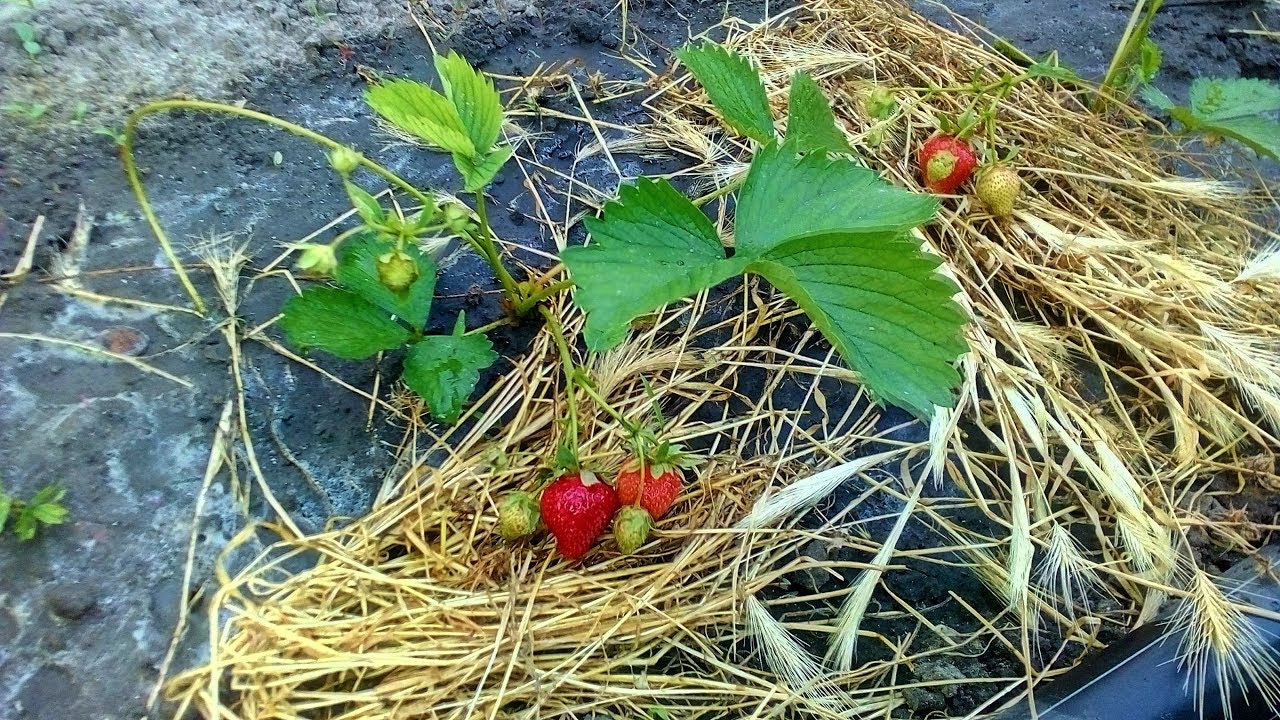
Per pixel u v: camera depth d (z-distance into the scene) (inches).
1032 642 14.0
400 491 14.1
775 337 16.4
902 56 21.0
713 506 14.2
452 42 19.6
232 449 14.0
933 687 13.5
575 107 19.0
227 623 12.5
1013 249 18.0
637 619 13.1
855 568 14.4
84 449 13.6
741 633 13.4
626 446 14.6
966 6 23.4
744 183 13.0
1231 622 13.1
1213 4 23.9
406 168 17.5
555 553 13.5
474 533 13.5
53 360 14.2
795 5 22.0
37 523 12.9
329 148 17.4
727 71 15.3
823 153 13.1
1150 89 19.9
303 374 14.9
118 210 15.9
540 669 12.6
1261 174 20.7
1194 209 19.9
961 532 14.8
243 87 17.9
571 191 17.8
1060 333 17.2
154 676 12.2
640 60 20.2
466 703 12.1
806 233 11.8
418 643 12.5
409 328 14.7
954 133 18.4
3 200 15.6
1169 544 14.2
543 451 14.4
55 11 17.7
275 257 15.9
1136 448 15.9
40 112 16.6
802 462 15.2
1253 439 16.4
